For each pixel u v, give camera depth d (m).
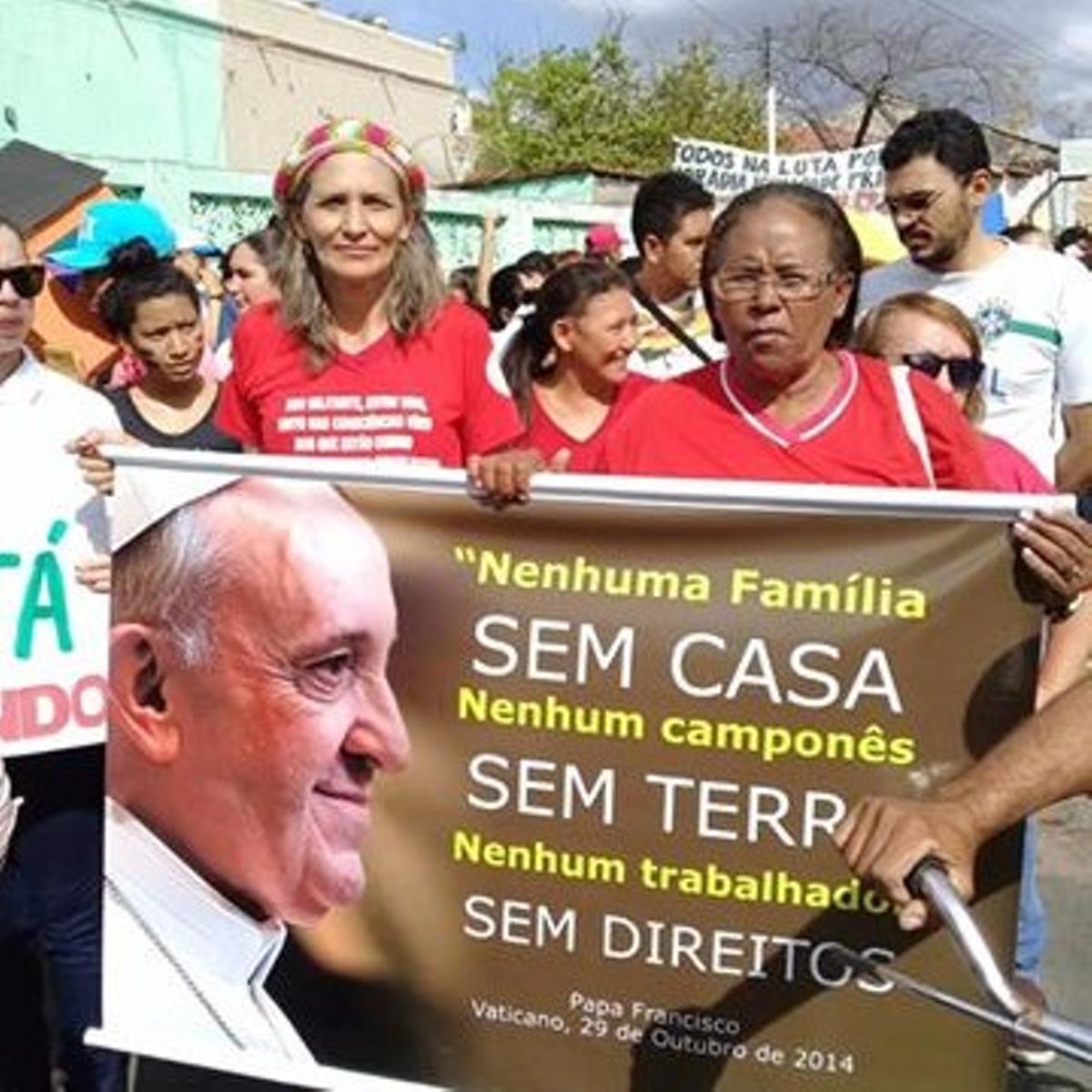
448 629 3.04
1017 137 35.28
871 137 38.56
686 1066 2.99
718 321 3.14
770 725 2.88
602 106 38.47
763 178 14.61
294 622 3.13
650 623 2.93
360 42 28.59
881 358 3.76
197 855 3.26
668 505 2.90
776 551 2.85
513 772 3.04
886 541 2.80
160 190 16.30
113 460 3.21
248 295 6.81
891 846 1.93
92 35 20.00
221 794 3.23
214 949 3.29
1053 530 2.70
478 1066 3.13
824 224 3.04
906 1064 2.87
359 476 3.06
